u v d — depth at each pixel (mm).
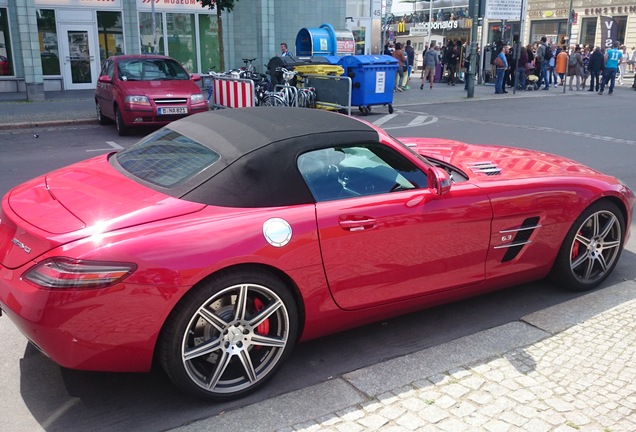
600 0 38156
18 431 2781
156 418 2885
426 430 2719
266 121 3486
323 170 3266
